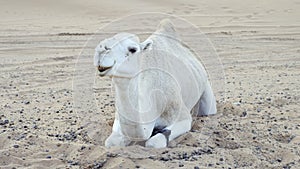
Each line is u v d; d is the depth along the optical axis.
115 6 28.27
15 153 5.76
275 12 26.64
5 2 27.75
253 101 8.66
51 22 22.59
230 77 11.38
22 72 11.88
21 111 7.85
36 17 24.17
